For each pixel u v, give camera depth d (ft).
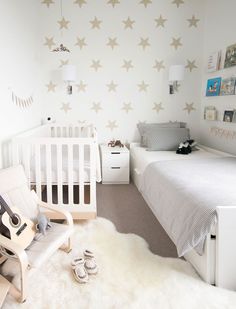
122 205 10.19
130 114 13.73
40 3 12.62
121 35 13.12
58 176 8.25
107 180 12.82
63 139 8.00
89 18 12.89
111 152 12.58
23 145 8.06
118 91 13.52
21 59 9.91
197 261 6.11
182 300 5.24
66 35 12.91
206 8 13.04
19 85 9.68
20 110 9.79
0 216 5.68
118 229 8.22
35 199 7.02
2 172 6.55
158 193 8.14
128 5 12.92
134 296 5.35
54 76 13.16
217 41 12.08
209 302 5.20
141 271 6.15
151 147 12.30
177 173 8.15
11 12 8.84
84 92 13.39
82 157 8.16
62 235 6.18
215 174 7.95
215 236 5.56
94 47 13.10
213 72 12.52
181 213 6.38
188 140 12.37
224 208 5.35
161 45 13.29
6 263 5.93
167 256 6.79
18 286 5.42
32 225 6.18
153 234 7.93
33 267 5.23
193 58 13.48
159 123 13.78
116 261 6.53
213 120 12.59
